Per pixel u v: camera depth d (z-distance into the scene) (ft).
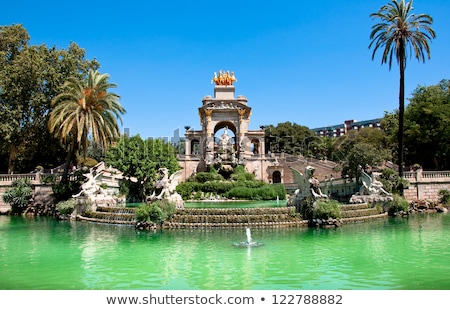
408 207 113.70
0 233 83.61
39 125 150.00
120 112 133.18
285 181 233.35
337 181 156.97
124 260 55.88
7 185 135.23
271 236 75.20
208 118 240.53
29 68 138.62
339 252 59.98
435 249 61.41
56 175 132.57
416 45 128.88
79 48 167.22
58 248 65.41
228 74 261.85
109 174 147.84
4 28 155.94
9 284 44.09
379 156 137.18
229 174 207.92
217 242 69.26
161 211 86.69
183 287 42.39
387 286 41.70
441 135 155.53
